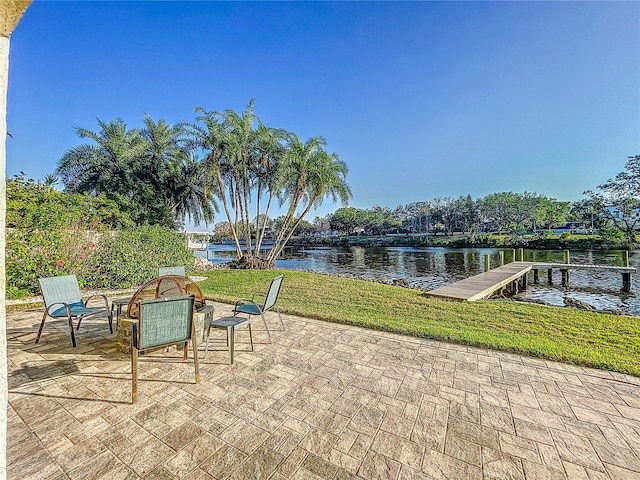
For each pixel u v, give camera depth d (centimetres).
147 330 246
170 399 254
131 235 838
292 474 176
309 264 2197
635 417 234
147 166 1460
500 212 4391
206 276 1076
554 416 235
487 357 351
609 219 3109
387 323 480
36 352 349
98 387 272
